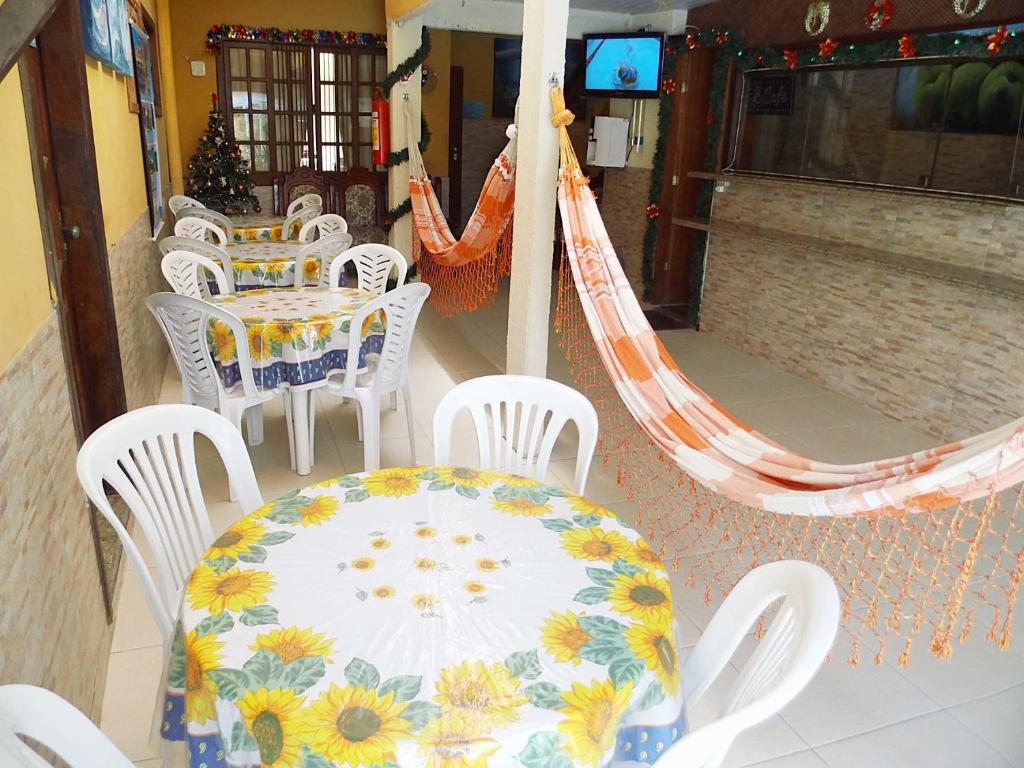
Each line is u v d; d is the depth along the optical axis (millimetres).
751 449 2729
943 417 4215
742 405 4664
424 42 6355
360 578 1529
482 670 1289
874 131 4516
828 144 4871
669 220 6598
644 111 6781
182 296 2977
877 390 4621
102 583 2277
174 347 3139
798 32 5012
